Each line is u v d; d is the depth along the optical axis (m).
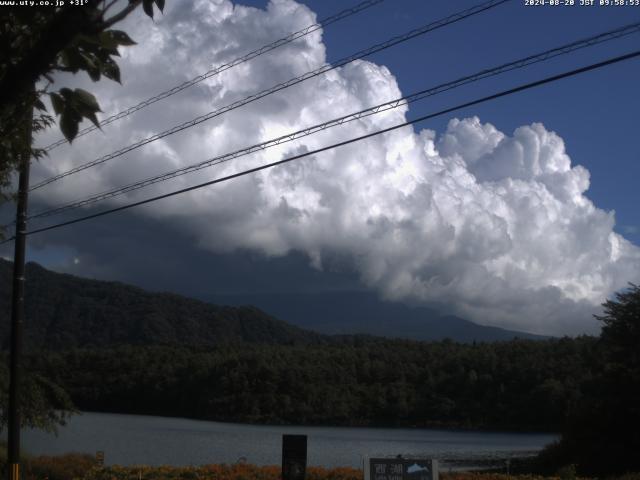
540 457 44.50
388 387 122.44
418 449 70.75
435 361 128.50
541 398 104.19
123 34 3.87
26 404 26.22
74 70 3.86
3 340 179.75
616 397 40.22
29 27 4.01
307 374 121.75
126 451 58.06
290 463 15.99
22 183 18.33
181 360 127.19
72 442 63.53
